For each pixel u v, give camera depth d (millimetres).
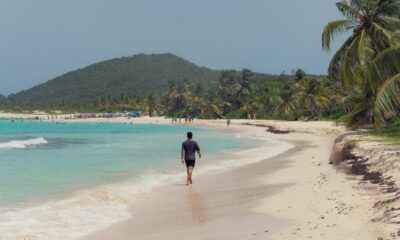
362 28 33625
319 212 11109
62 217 11922
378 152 20516
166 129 88125
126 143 43344
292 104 103875
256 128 84500
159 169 22422
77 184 17344
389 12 33125
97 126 111000
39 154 30562
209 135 61094
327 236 8672
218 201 14227
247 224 10680
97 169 22141
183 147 18328
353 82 32969
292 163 24672
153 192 16109
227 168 22969
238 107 138625
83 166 23406
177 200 14586
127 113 192250
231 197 14812
